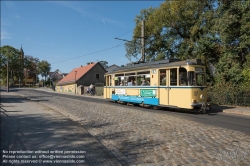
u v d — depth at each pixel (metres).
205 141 7.27
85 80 57.75
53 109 15.67
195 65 14.34
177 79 14.80
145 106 18.38
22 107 16.92
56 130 8.86
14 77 104.50
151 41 33.97
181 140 7.41
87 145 6.95
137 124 10.17
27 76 108.06
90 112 14.56
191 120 11.93
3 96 32.94
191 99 14.02
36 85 107.81
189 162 5.46
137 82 18.47
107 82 23.86
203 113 14.91
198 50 25.33
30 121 10.79
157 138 7.70
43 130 8.84
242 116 13.70
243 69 20.23
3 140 7.34
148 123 10.39
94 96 37.84
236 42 21.11
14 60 99.50
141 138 7.74
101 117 12.40
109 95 23.27
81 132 8.57
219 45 24.73
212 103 20.41
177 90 14.78
